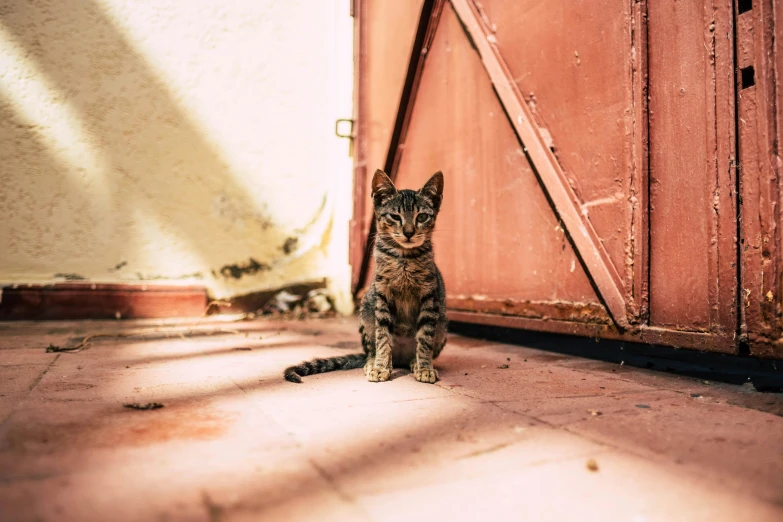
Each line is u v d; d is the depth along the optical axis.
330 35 1.74
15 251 1.43
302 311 1.69
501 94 1.07
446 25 1.25
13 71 1.42
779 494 0.40
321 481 0.42
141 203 1.54
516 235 1.07
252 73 1.66
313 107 1.74
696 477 0.43
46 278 1.45
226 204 1.63
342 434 0.53
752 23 0.68
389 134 1.46
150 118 1.55
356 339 1.18
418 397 0.67
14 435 0.51
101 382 0.73
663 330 0.78
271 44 1.68
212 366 0.85
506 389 0.72
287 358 0.93
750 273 0.68
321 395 0.68
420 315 0.87
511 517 0.36
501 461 0.47
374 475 0.43
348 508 0.37
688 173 0.75
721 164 0.71
